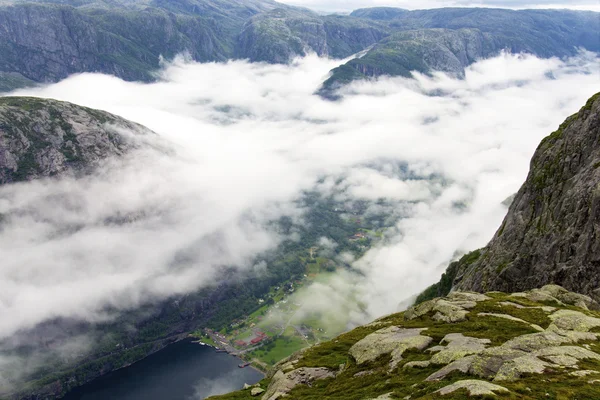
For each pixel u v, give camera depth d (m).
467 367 49.59
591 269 95.50
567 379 42.53
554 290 90.81
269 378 87.25
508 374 45.00
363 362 67.12
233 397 80.31
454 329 68.50
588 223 102.62
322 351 83.38
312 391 64.50
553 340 53.94
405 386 51.09
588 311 75.25
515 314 73.50
